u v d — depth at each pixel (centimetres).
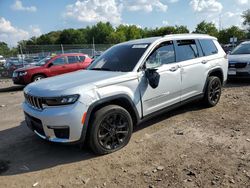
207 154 433
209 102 671
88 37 10312
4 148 509
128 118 470
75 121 409
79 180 382
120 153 454
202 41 660
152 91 511
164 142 489
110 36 9912
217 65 676
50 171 412
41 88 443
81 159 443
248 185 345
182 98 586
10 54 3581
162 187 351
